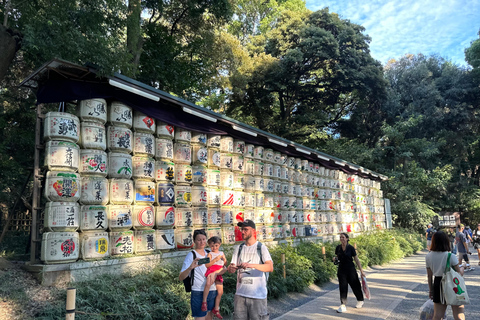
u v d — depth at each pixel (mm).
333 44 26656
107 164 7258
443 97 36344
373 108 33750
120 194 7219
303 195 14430
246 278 4234
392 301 7703
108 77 6930
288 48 28719
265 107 29953
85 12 8375
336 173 17359
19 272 6391
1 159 10703
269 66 27438
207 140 9805
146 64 16844
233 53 21203
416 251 21203
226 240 9797
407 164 29828
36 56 8984
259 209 11523
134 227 7488
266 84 28109
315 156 15477
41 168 7766
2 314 4855
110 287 5945
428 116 34469
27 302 5289
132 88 7340
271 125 30453
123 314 5262
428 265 5141
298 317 6590
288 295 8617
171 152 8539
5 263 6730
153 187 7941
